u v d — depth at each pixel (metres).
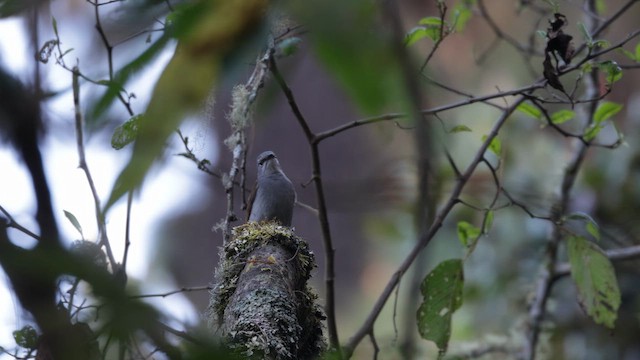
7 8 1.89
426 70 4.36
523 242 12.10
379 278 22.84
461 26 8.29
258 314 4.54
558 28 5.90
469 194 12.20
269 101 2.66
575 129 10.96
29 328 3.49
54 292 1.70
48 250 1.62
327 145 20.64
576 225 11.48
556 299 11.60
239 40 1.70
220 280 5.39
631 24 17.30
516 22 15.19
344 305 22.64
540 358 10.66
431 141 1.96
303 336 5.35
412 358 7.10
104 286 1.64
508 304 12.12
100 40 1.92
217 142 11.98
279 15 1.65
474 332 12.19
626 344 11.16
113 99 1.77
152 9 1.79
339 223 23.23
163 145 1.69
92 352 2.40
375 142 11.88
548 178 12.06
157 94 1.70
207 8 1.71
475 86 15.50
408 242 13.69
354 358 10.26
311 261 5.61
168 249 17.98
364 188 11.50
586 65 6.28
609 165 12.02
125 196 1.68
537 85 6.76
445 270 7.36
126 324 1.66
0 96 2.02
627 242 11.55
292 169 21.16
